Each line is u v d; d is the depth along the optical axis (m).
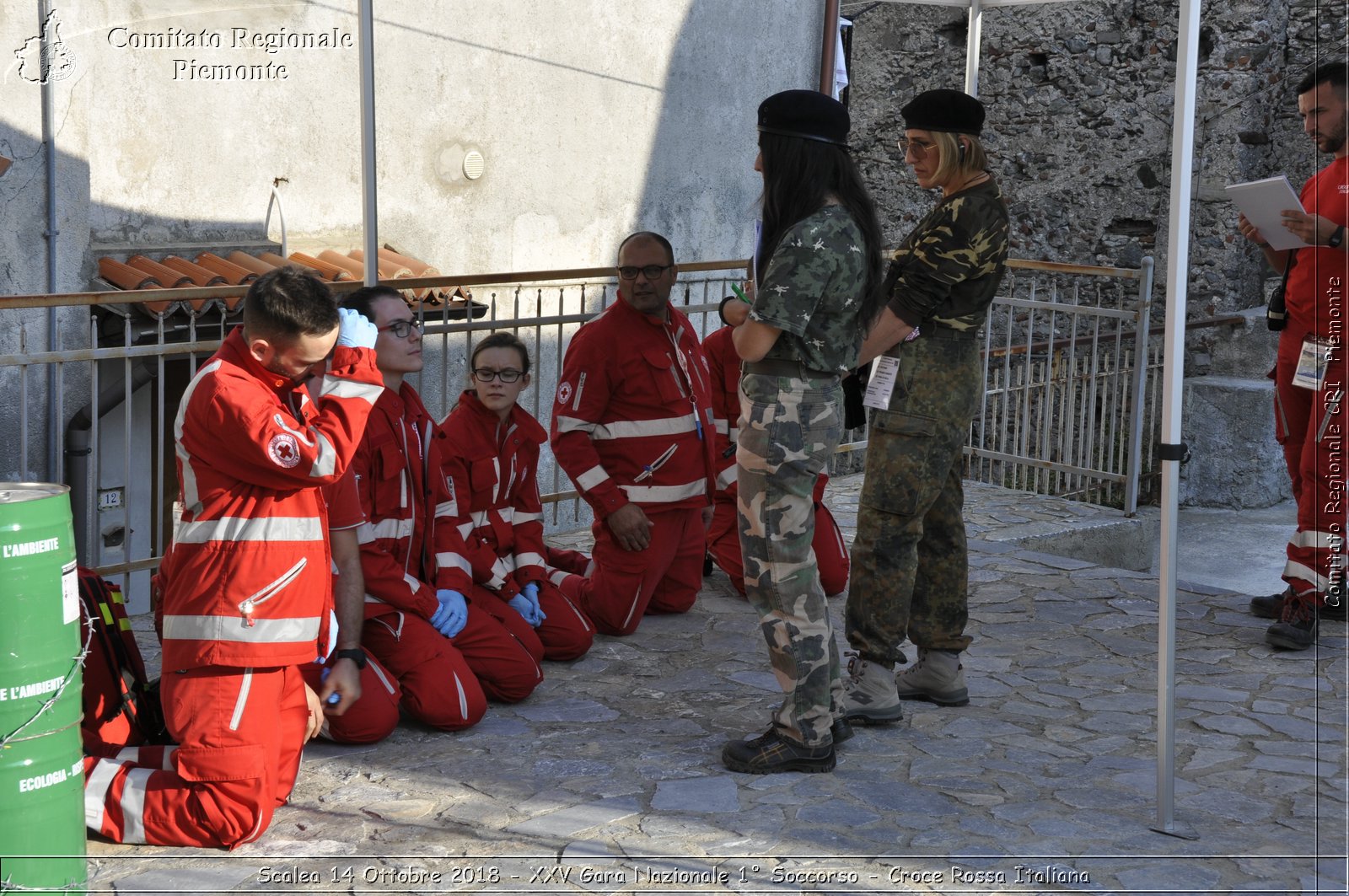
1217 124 9.90
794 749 3.76
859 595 4.12
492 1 8.40
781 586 3.65
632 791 3.65
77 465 6.69
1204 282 9.98
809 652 3.70
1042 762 3.90
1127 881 3.14
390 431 4.15
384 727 3.97
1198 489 9.36
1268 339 9.38
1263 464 9.20
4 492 2.90
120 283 6.75
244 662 3.17
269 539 3.18
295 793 3.63
